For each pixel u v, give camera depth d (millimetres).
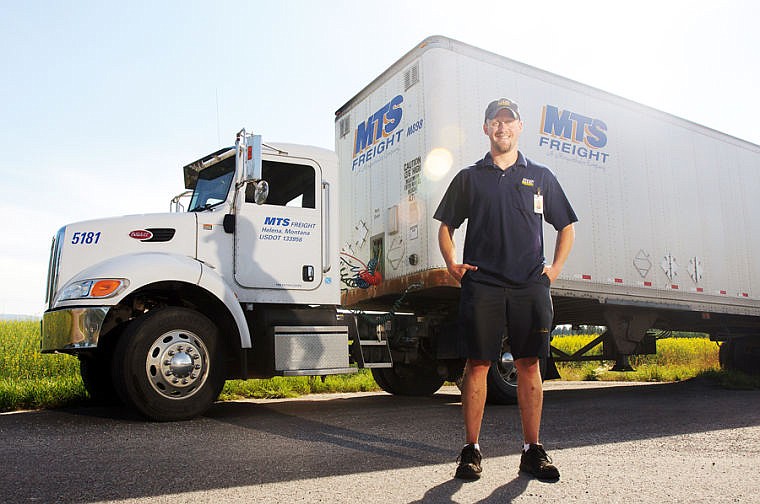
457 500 2916
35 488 3143
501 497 2973
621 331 8867
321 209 6754
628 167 8578
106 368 6672
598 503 2902
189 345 5602
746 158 10461
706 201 9578
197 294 6062
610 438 4773
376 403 7438
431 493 3035
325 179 6824
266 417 5898
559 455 4070
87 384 6688
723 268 9695
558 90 7934
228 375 6125
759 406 7129
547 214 3605
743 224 10156
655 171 8922
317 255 6652
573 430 5184
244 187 6352
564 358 9094
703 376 12141
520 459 3752
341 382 9367
